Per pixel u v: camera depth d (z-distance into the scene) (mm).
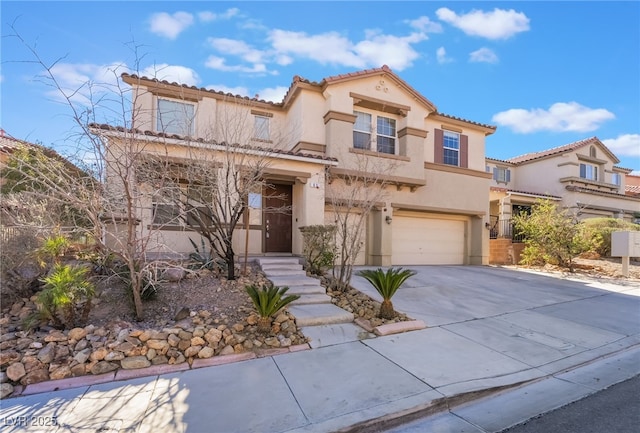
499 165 23969
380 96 13305
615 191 24312
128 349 4551
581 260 15281
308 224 10961
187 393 3904
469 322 6750
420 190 14477
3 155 6949
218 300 6480
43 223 5785
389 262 13578
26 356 4266
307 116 12516
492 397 4070
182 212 7160
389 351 5203
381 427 3412
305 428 3264
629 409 3729
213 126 10703
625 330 6574
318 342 5508
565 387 4320
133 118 5156
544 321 6984
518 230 17469
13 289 5848
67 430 3201
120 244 5320
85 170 5551
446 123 15539
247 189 7668
